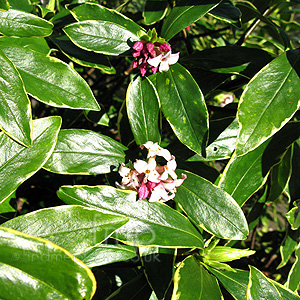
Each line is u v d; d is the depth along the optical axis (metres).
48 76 0.28
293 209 0.34
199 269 0.28
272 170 0.37
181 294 0.26
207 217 0.29
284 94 0.28
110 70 0.33
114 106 0.53
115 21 0.30
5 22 0.28
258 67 0.33
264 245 0.63
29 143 0.25
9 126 0.25
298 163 0.37
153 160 0.27
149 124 0.30
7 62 0.26
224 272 0.30
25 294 0.22
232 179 0.32
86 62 0.32
